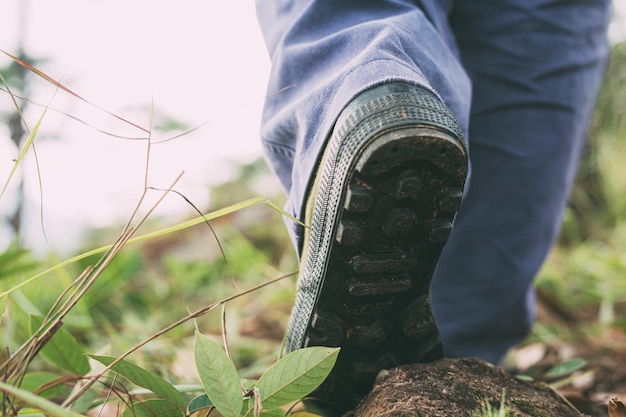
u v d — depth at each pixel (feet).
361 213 2.52
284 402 2.47
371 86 2.49
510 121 4.06
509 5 4.01
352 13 2.99
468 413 2.64
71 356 3.00
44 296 5.44
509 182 4.07
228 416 2.37
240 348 5.37
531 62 4.01
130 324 5.79
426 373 2.88
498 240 4.10
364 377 2.93
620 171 10.03
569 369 3.78
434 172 2.49
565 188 4.28
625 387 4.32
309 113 2.75
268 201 2.70
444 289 4.16
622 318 6.41
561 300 6.80
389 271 2.69
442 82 2.88
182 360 4.44
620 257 8.13
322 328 2.78
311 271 2.73
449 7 3.71
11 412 2.42
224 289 7.29
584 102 4.23
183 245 9.23
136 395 3.27
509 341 4.36
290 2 3.10
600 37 4.35
